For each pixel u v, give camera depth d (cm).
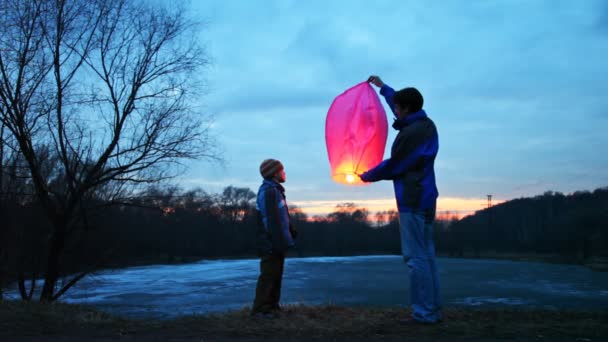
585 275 5138
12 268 1298
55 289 1493
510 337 371
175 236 6191
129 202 1434
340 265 6731
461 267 6681
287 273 5122
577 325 411
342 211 12312
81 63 1179
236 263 6931
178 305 2467
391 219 12288
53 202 1290
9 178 1266
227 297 2889
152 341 380
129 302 2631
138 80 1248
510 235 11306
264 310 472
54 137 1195
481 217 12150
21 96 1119
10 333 415
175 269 5619
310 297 2878
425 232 415
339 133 455
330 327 414
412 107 423
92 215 1366
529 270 5997
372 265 6719
